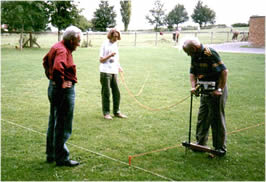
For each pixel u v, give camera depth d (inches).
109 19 1706.4
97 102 257.1
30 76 380.2
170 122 203.3
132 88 316.8
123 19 1707.7
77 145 159.6
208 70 141.8
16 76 378.3
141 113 225.0
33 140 165.2
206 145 155.3
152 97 277.4
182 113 225.5
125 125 196.1
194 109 237.3
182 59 598.5
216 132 145.5
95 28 1689.2
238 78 375.6
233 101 262.1
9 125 191.0
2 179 120.3
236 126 195.8
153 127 192.5
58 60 118.7
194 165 136.8
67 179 121.8
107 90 206.7
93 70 437.1
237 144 164.2
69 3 924.6
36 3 857.5
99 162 138.6
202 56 139.9
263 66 483.8
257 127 193.9
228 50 783.1
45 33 963.3
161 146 160.2
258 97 277.4
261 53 698.2
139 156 146.2
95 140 167.8
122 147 157.8
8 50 782.5
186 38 142.1
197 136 155.6
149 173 127.6
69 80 126.6
